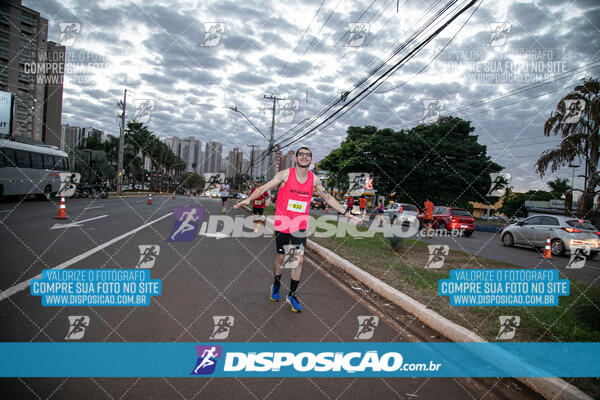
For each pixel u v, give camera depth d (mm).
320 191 4203
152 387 2340
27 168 19516
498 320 3887
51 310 3518
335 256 7207
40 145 21656
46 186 21594
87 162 32531
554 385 2531
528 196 51188
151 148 55594
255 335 3277
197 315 3645
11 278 4426
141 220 12469
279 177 4020
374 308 4348
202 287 4637
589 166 19297
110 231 9062
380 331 3611
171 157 67750
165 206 22609
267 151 29094
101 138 48594
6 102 18641
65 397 2152
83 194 27969
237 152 72188
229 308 3916
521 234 13445
